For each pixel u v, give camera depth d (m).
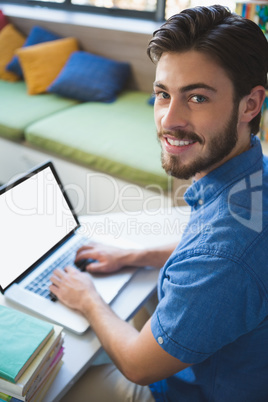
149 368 0.88
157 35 0.81
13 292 1.10
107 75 2.85
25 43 3.25
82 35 3.08
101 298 1.07
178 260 0.87
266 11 2.07
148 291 1.15
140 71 2.93
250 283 0.77
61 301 1.08
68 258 1.23
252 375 0.90
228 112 0.81
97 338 1.02
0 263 1.08
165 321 0.83
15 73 3.22
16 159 2.74
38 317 1.05
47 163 1.22
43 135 2.49
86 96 2.84
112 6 3.31
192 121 0.81
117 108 2.75
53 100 2.93
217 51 0.75
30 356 0.82
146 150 2.30
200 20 0.77
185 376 0.99
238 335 0.81
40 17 3.28
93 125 2.55
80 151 2.36
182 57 0.78
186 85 0.78
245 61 0.77
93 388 1.08
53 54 3.04
